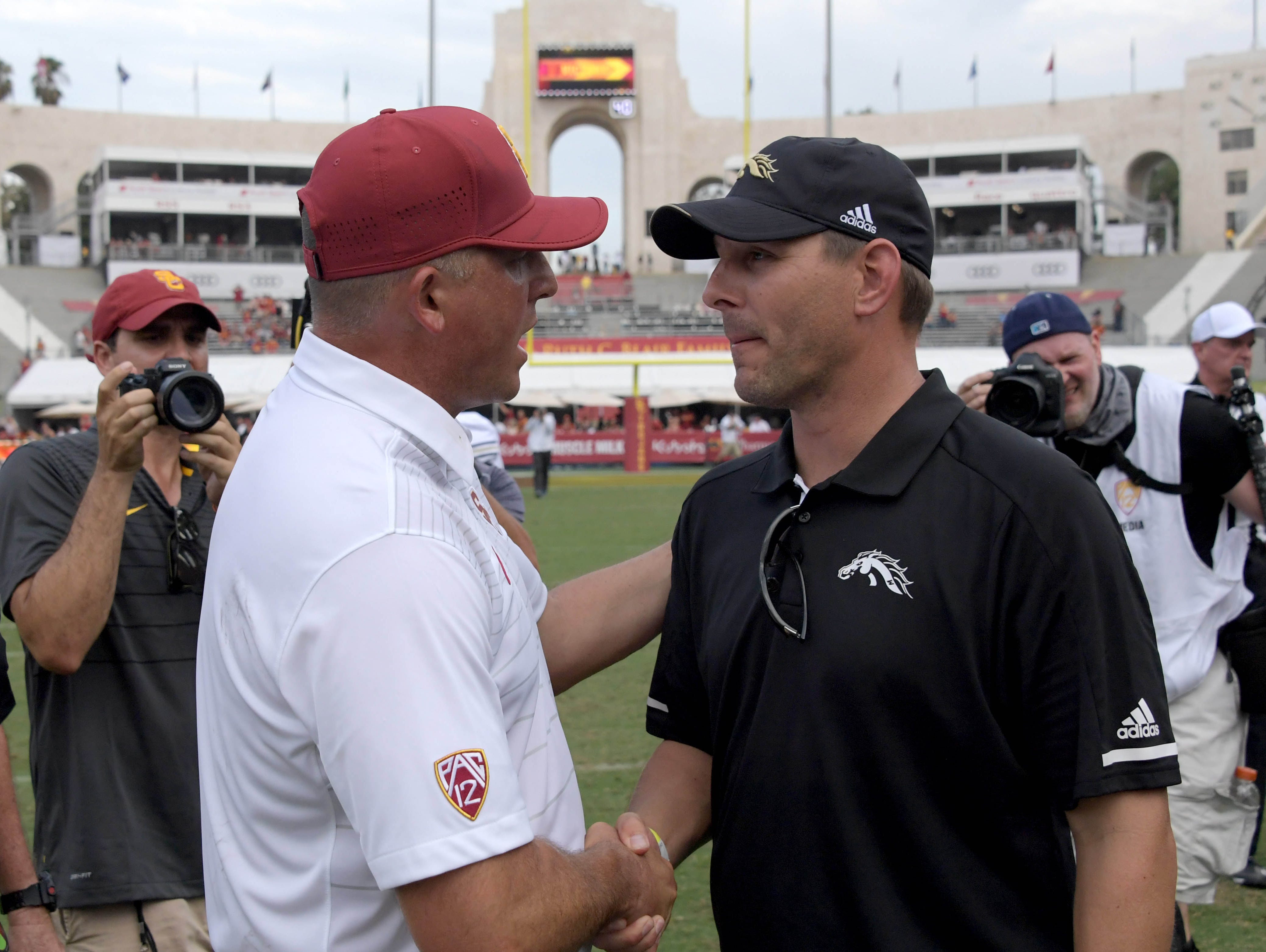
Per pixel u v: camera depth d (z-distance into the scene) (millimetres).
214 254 44750
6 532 2418
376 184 1389
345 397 1408
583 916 1334
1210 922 3641
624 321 39500
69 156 53969
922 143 54500
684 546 1859
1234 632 3123
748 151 25484
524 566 1714
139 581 2457
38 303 42625
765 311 1597
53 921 2393
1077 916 1478
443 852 1209
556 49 48625
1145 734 1466
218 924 1436
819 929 1537
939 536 1532
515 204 1464
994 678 1517
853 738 1522
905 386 1657
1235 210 49594
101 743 2408
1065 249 42594
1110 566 1500
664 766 1879
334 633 1245
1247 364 4574
